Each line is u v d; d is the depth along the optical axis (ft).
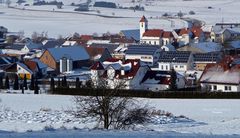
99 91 296.10
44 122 396.37
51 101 590.14
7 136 213.25
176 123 405.59
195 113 503.20
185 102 609.01
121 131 245.04
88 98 308.81
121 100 301.84
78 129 262.67
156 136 222.28
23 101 588.91
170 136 223.71
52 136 215.51
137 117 296.51
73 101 555.28
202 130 334.03
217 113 505.66
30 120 411.54
